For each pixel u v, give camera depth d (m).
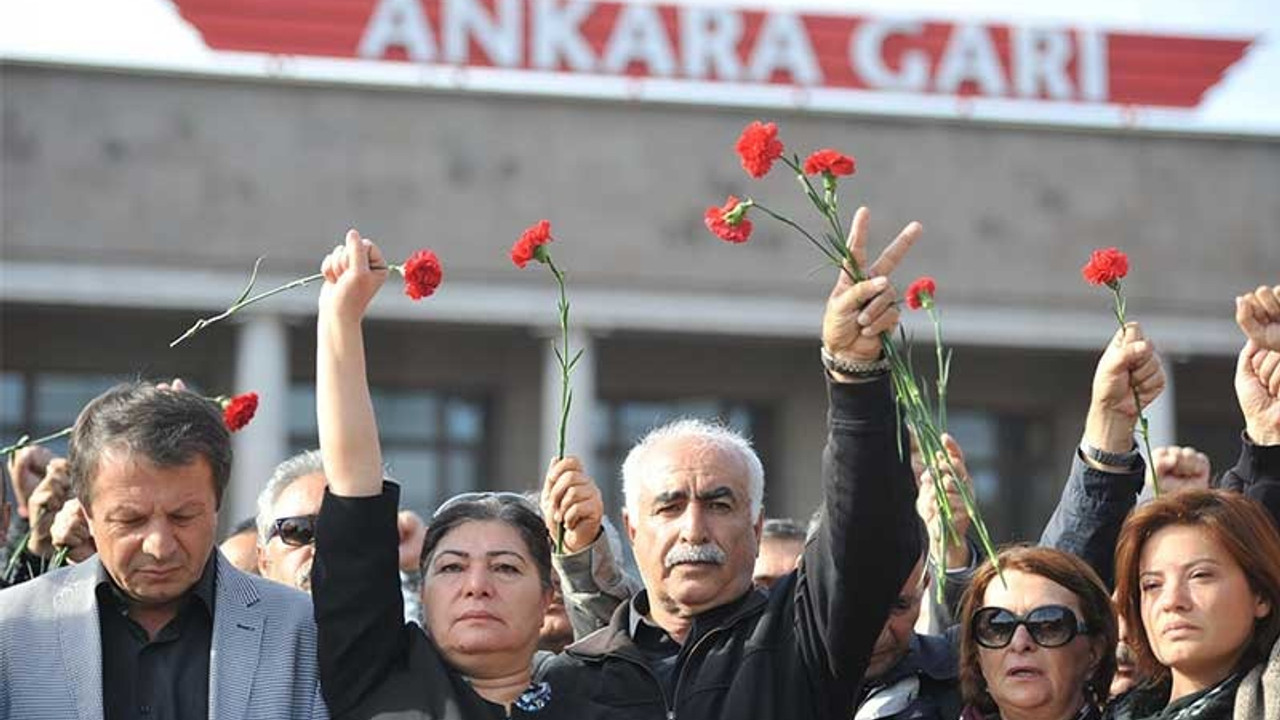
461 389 39.50
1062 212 40.38
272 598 6.77
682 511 7.15
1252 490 7.18
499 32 39.38
